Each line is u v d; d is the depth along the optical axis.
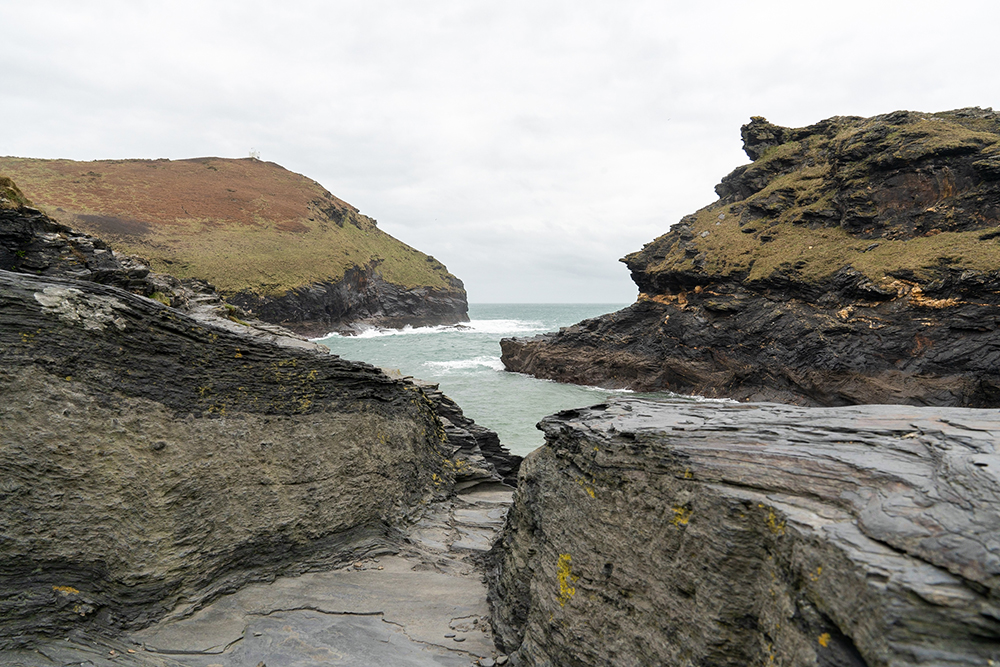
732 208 69.44
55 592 9.84
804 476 7.00
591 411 12.33
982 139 49.50
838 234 55.84
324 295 119.19
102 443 10.65
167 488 11.58
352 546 15.61
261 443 13.91
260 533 13.45
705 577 7.38
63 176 136.00
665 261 68.81
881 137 55.47
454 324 170.25
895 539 5.42
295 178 190.25
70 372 10.48
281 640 11.04
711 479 7.77
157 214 129.38
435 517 19.50
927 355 43.12
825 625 5.66
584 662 9.02
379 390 18.22
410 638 11.71
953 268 43.25
